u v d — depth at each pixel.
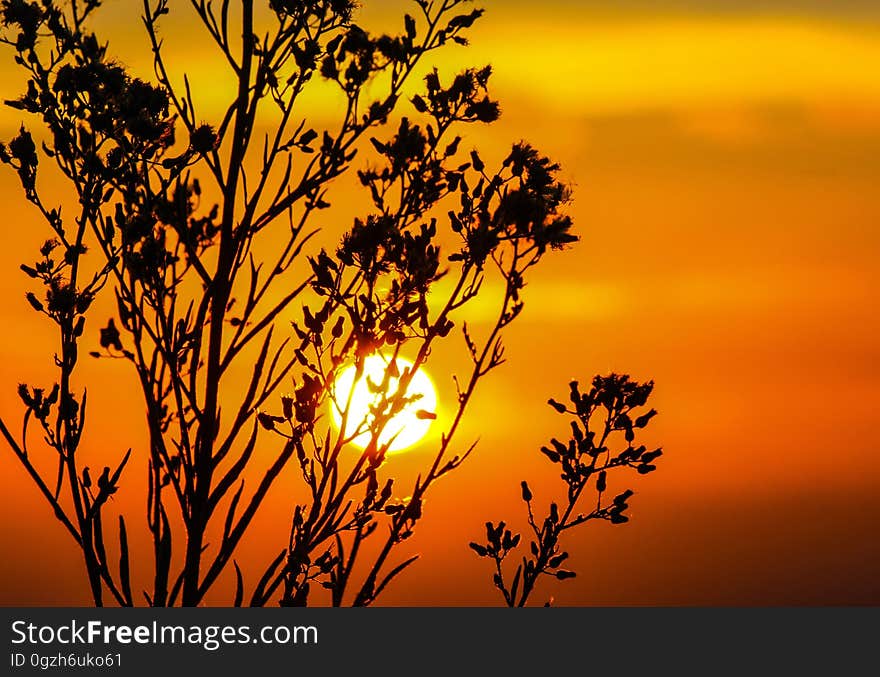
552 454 16.89
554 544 16.61
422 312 14.62
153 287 14.25
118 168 15.21
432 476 14.67
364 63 14.95
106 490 14.79
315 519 14.45
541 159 14.94
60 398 14.93
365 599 14.67
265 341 14.47
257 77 14.85
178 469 14.30
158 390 14.31
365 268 14.62
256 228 14.64
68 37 15.70
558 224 14.55
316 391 14.48
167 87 14.98
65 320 15.10
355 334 14.56
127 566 14.80
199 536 14.24
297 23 15.10
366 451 14.48
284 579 14.59
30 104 15.45
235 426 14.28
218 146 14.90
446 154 14.98
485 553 16.64
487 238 14.57
